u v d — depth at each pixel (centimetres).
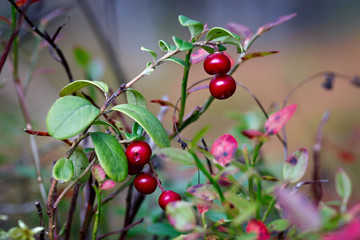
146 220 28
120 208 29
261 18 128
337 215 17
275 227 19
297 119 68
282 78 87
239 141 31
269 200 20
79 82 21
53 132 19
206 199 20
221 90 21
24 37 31
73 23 80
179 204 18
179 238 20
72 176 21
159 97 85
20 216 32
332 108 73
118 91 20
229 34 20
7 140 39
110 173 19
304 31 124
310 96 80
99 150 20
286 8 131
